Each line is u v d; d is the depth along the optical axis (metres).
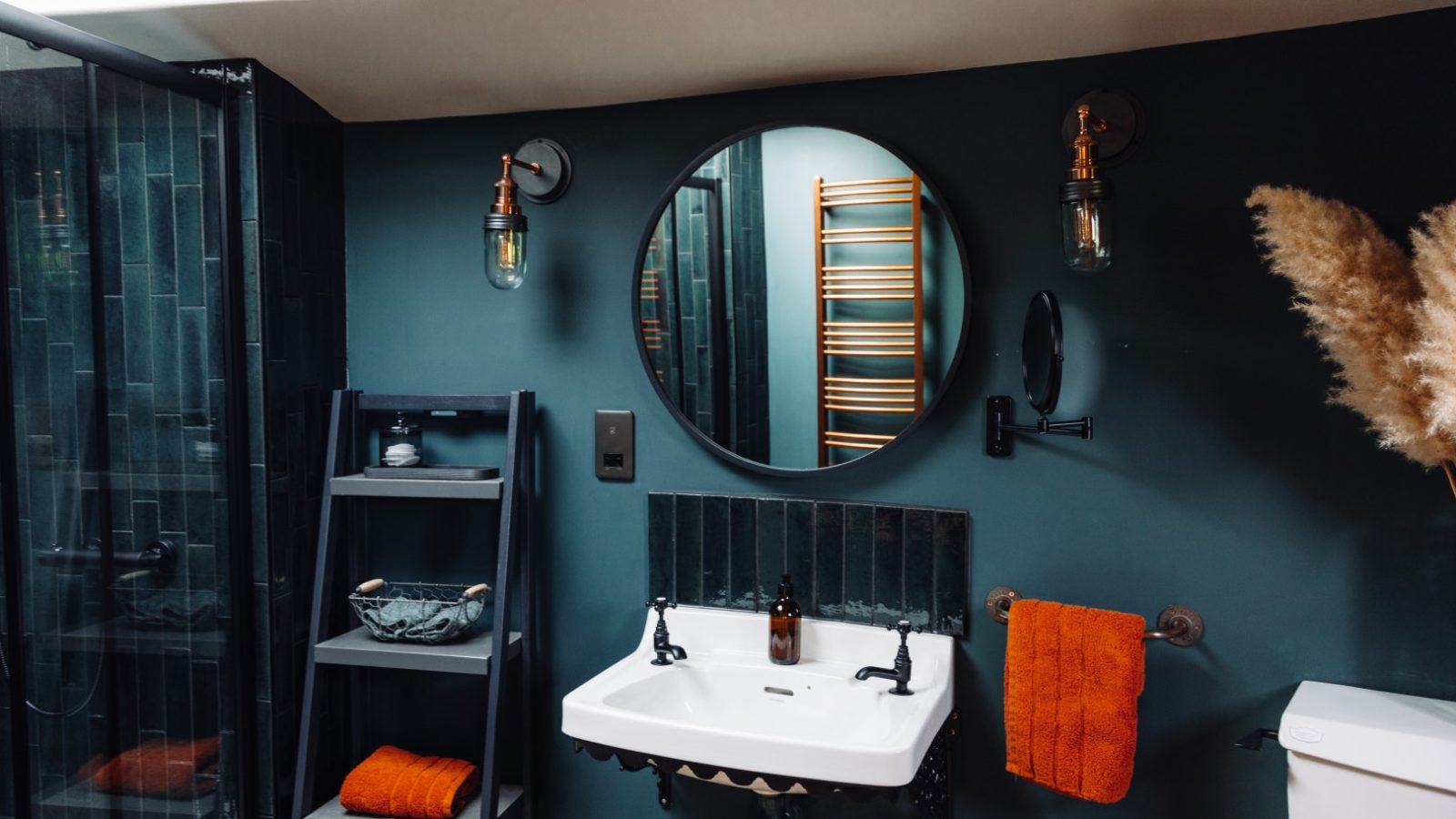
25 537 1.61
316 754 2.15
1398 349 1.48
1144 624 1.80
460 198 2.31
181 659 1.91
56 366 1.66
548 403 2.28
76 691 1.71
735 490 2.15
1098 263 1.67
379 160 2.35
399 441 2.25
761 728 1.99
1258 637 1.81
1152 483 1.87
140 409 1.82
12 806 1.60
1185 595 1.85
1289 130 1.75
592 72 2.01
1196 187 1.82
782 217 2.04
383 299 2.36
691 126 2.15
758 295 2.07
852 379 2.02
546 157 2.22
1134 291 1.86
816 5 1.67
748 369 2.09
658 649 2.05
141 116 1.81
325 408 2.29
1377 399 1.52
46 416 1.64
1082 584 1.92
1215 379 1.82
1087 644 1.77
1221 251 1.81
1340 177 1.72
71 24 1.79
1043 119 1.91
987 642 1.99
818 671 2.00
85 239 1.71
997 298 1.95
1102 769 1.74
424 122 2.32
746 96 2.11
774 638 2.03
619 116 2.20
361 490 2.12
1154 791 1.89
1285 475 1.78
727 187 2.08
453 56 1.93
